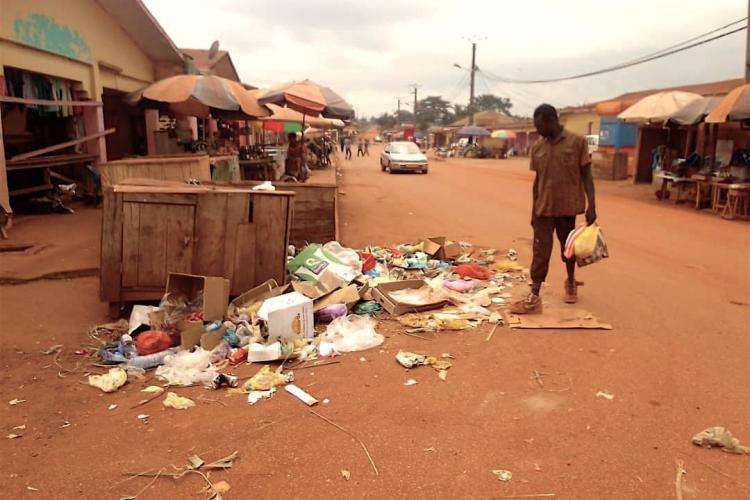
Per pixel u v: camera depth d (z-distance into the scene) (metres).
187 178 9.18
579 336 5.01
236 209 5.64
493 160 45.34
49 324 5.29
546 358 4.51
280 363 4.46
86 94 12.74
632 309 5.78
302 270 6.38
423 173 27.52
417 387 4.00
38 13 10.48
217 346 4.62
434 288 5.99
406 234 10.25
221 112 14.51
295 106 14.79
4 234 8.27
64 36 11.52
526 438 3.34
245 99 13.05
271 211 5.71
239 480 2.95
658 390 3.96
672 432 3.40
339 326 5.02
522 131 50.84
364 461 3.11
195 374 4.21
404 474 2.99
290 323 4.78
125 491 2.87
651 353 4.62
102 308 5.78
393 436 3.36
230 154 13.58
